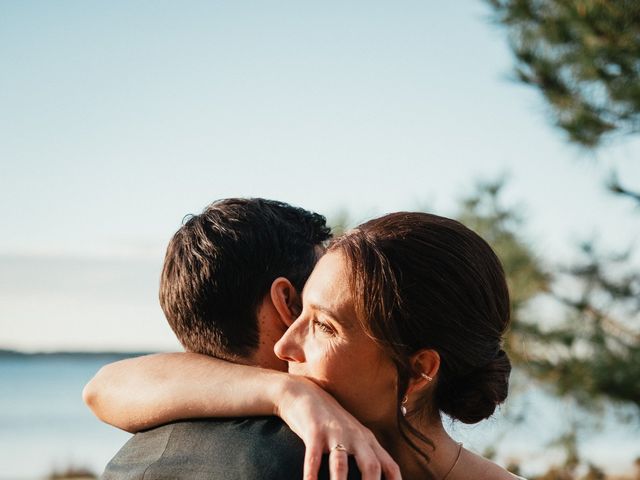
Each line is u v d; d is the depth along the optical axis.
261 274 1.81
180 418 1.64
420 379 1.57
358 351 1.56
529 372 6.74
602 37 6.13
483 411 1.65
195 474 1.52
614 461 8.41
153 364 1.77
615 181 6.68
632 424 6.64
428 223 1.57
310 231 1.91
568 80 6.52
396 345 1.53
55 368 71.31
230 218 1.84
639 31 6.13
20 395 50.66
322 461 1.44
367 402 1.58
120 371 1.79
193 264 1.83
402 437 1.63
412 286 1.52
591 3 6.11
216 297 1.80
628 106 6.31
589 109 6.54
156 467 1.56
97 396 1.76
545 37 6.47
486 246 1.60
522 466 6.79
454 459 1.67
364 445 1.44
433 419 1.67
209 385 1.63
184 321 1.85
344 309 1.55
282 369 1.83
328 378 1.57
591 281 7.03
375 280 1.52
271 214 1.87
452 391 1.63
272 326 1.82
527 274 6.90
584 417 6.69
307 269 1.86
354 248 1.56
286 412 1.51
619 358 6.61
